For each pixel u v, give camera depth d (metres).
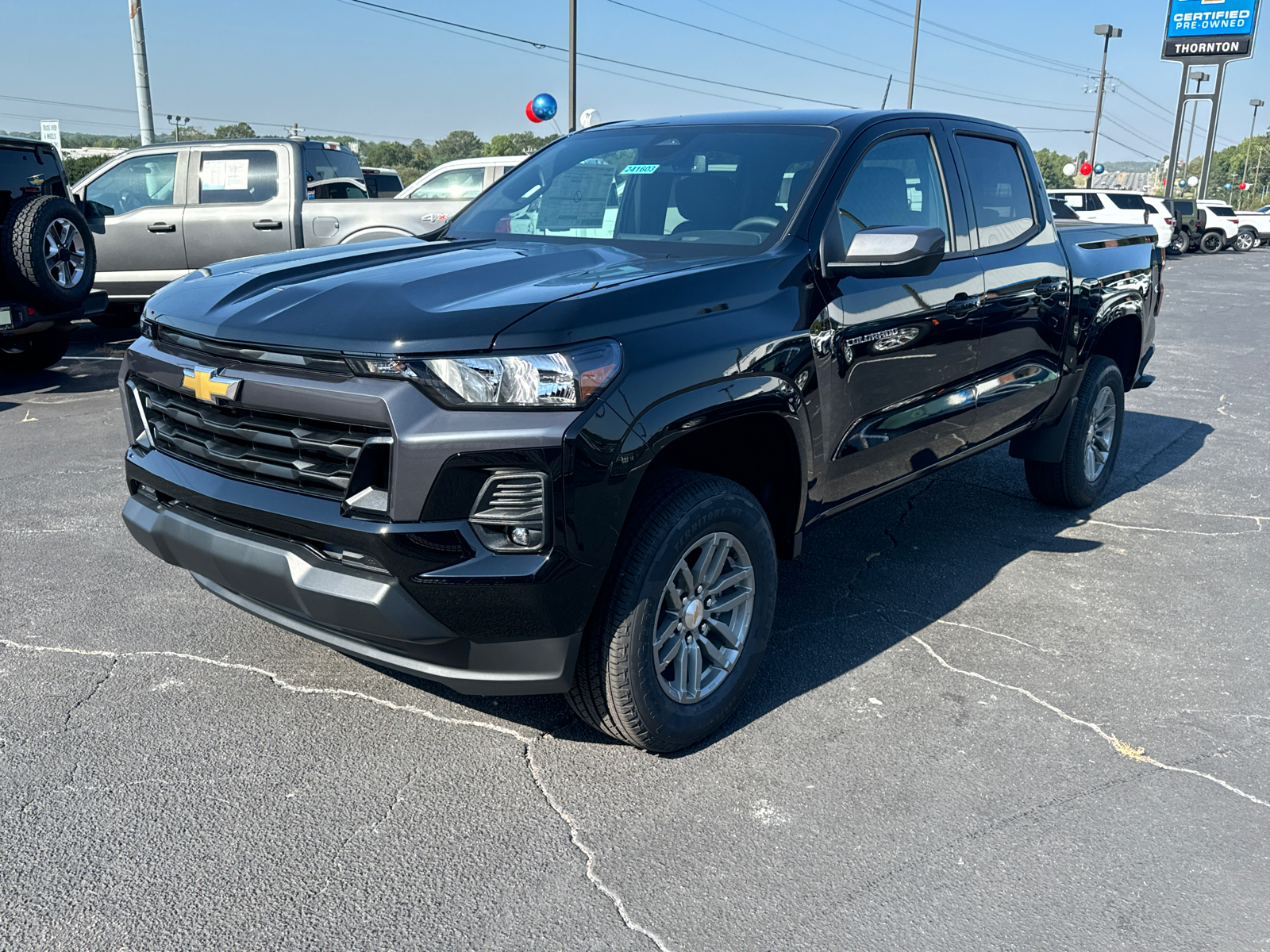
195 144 9.54
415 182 11.25
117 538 4.45
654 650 2.65
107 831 2.44
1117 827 2.55
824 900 2.27
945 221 3.80
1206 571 4.37
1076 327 4.57
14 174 7.69
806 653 3.49
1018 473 5.89
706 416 2.60
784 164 3.36
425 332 2.32
